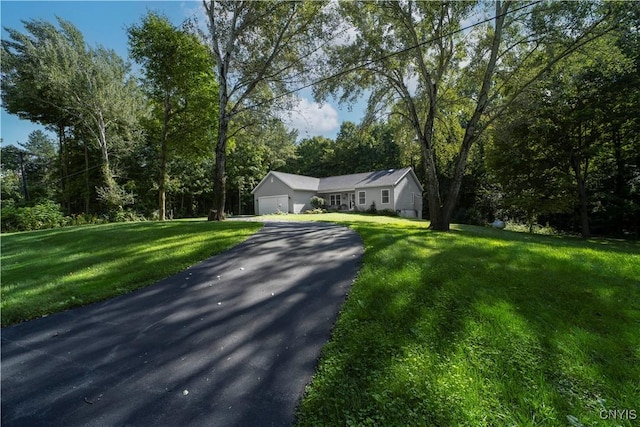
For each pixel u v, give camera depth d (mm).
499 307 3527
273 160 31078
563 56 9984
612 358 2562
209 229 9773
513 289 4059
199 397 2391
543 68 10672
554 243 8703
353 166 41719
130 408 2305
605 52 10305
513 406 2068
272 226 11227
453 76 12742
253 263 5945
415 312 3492
